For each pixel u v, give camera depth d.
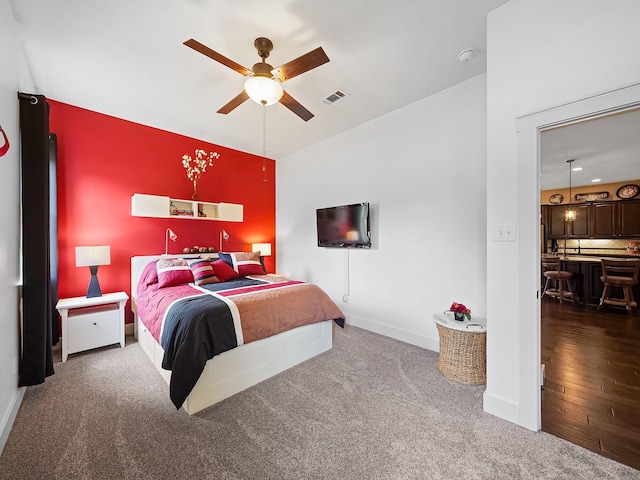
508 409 1.80
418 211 3.11
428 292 3.03
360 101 3.10
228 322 2.11
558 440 1.62
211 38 2.10
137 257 3.51
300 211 4.74
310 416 1.85
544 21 1.67
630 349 2.85
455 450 1.55
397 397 2.07
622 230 3.93
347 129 3.88
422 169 3.07
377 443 1.60
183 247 4.04
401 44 2.19
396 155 3.31
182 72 2.52
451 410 1.91
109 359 2.71
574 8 1.58
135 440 1.62
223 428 1.73
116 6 1.79
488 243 1.91
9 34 1.79
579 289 4.54
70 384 2.24
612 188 4.52
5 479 1.35
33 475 1.37
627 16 1.43
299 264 4.77
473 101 2.67
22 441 1.60
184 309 2.15
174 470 1.41
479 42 2.16
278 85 2.04
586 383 2.23
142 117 3.45
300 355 2.66
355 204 3.70
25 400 2.01
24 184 2.10
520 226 1.76
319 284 4.38
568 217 4.34
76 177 3.18
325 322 2.93
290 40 2.13
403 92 2.92
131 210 3.57
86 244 3.25
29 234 2.11
